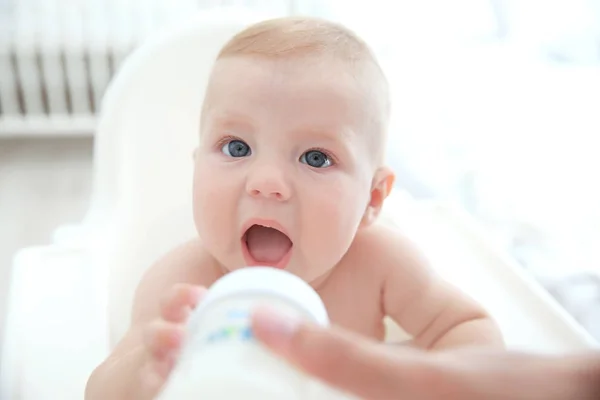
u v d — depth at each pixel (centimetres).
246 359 29
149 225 87
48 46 170
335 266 68
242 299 32
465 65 179
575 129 153
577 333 67
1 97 177
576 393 27
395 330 74
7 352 60
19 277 70
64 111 181
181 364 31
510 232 123
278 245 59
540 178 137
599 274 111
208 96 61
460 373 27
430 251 80
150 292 66
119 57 174
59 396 56
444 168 142
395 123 154
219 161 59
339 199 58
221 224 58
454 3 186
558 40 188
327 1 175
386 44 180
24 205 164
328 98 57
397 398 26
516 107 162
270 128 57
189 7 171
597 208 128
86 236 79
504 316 70
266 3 173
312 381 30
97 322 64
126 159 89
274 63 58
